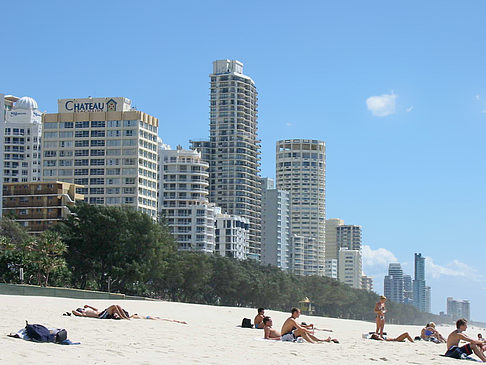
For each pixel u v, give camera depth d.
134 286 136.88
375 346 33.12
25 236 156.25
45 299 60.41
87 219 133.38
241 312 71.00
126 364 19.52
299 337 32.19
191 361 21.34
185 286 163.38
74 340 24.97
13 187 195.88
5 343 20.92
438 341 42.34
